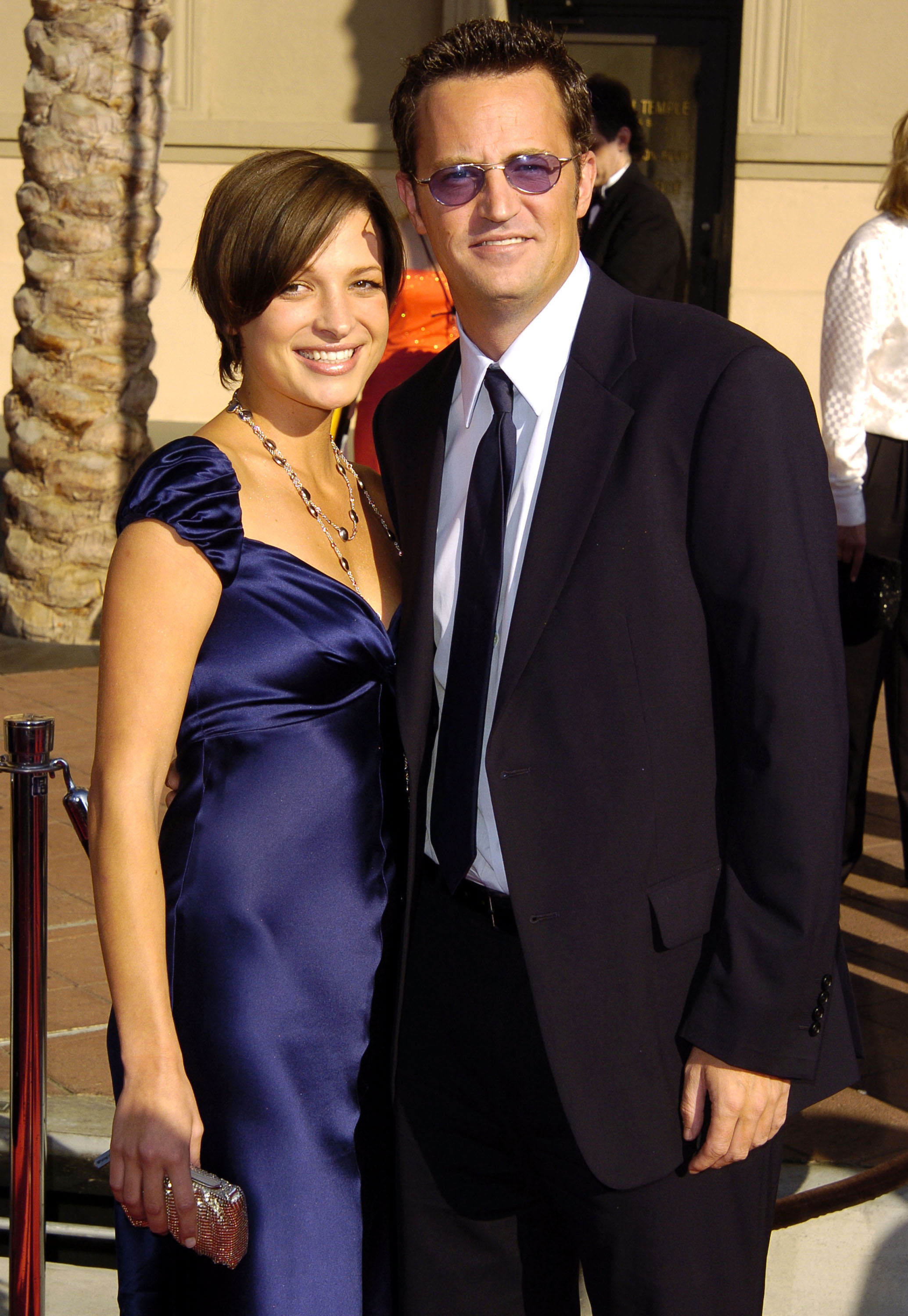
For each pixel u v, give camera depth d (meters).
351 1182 1.84
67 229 6.11
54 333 6.22
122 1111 1.58
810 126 9.73
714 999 1.62
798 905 1.57
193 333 11.09
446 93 1.70
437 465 1.87
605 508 1.64
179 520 1.70
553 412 1.74
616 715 1.65
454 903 1.84
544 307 1.74
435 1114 1.89
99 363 6.25
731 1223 1.74
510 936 1.78
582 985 1.68
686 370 1.63
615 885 1.67
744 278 9.97
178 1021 1.77
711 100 9.74
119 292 6.21
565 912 1.68
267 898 1.76
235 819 1.76
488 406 1.81
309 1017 1.79
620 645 1.64
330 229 1.80
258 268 1.79
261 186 1.80
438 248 1.75
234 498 1.76
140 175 6.12
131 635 1.66
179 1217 1.59
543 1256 1.95
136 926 1.61
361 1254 1.86
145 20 6.02
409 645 1.84
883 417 3.73
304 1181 1.78
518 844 1.68
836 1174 2.76
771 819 1.58
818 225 9.84
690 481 1.62
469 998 1.82
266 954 1.76
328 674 1.80
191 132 10.62
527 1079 1.79
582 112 1.75
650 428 1.63
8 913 3.75
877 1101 3.05
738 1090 1.63
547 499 1.68
